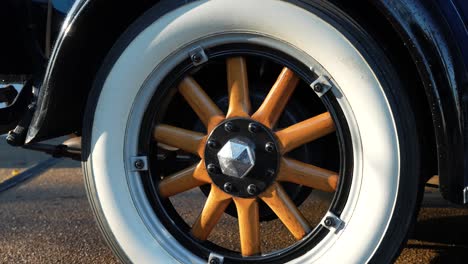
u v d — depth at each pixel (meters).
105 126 1.79
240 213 1.79
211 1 1.71
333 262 1.72
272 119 1.76
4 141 5.20
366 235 1.69
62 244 2.35
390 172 1.66
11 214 2.71
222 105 1.90
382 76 1.65
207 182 1.82
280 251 1.77
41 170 3.79
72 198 2.97
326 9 1.67
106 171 1.80
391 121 1.65
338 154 1.92
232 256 1.80
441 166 1.64
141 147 1.81
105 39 1.82
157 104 1.79
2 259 2.22
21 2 1.97
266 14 1.69
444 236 2.31
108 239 1.83
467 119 1.65
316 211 2.57
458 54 1.66
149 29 1.75
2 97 2.24
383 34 1.70
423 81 1.62
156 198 1.83
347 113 1.69
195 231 1.84
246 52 1.73
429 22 1.62
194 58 1.75
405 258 2.14
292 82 1.75
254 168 1.75
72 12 1.73
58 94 1.78
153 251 1.81
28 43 2.01
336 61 1.67
